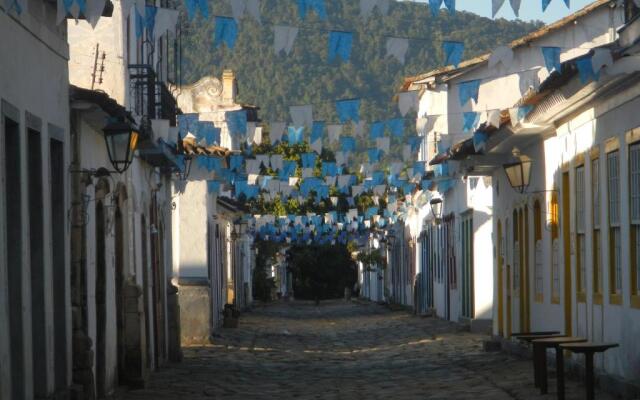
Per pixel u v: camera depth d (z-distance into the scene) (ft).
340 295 317.63
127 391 67.26
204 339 111.45
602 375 60.39
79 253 56.24
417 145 78.02
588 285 66.80
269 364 88.43
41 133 48.21
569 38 106.01
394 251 230.68
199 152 92.02
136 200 75.00
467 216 126.41
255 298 257.96
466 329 122.42
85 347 55.52
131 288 69.51
